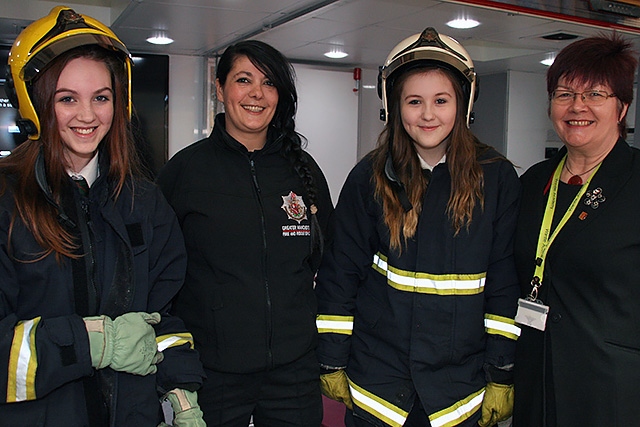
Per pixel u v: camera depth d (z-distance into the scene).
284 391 1.68
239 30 3.63
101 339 1.15
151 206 1.37
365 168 1.73
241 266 1.62
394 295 1.63
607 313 1.41
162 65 4.45
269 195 1.69
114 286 1.25
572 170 1.54
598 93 1.41
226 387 1.61
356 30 3.60
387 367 1.67
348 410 1.82
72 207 1.23
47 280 1.17
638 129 3.51
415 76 1.57
